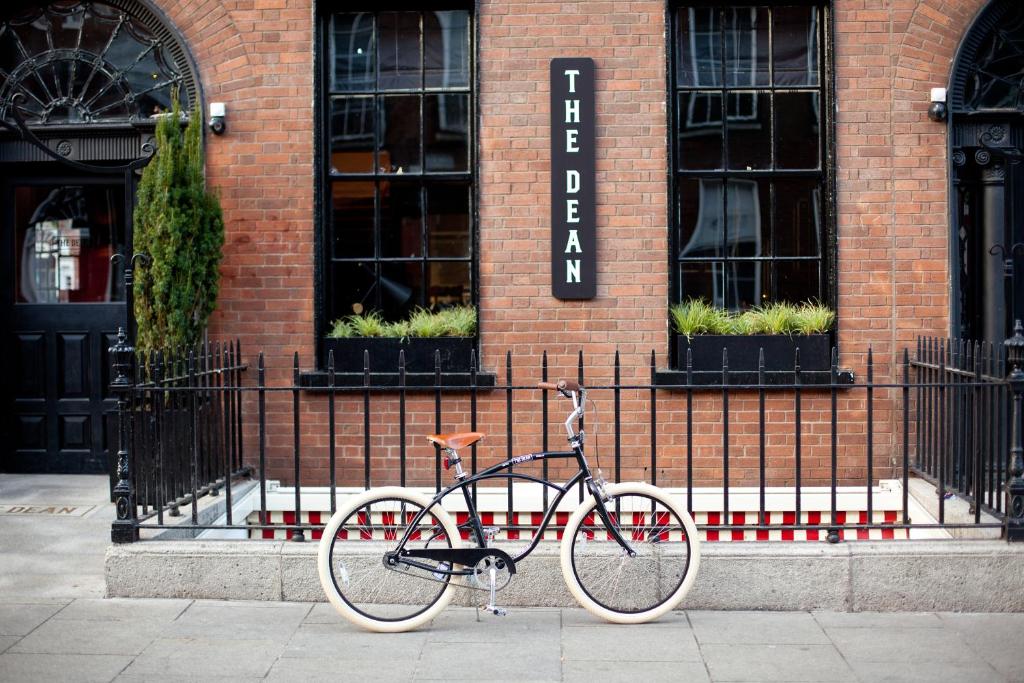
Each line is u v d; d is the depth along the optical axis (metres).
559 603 6.33
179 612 6.18
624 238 8.42
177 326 7.83
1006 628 5.95
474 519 6.04
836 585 6.25
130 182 8.16
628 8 8.38
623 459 8.45
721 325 8.46
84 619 6.04
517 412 8.46
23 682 5.12
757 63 8.60
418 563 5.89
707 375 8.35
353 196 8.72
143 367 7.79
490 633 5.89
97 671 5.28
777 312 8.45
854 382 8.34
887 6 8.37
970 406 6.99
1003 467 7.29
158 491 6.57
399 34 8.70
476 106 8.45
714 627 5.99
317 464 8.52
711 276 8.62
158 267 7.76
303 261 8.51
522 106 8.43
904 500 6.42
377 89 8.71
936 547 6.26
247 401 8.53
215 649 5.60
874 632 5.89
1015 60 8.48
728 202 8.60
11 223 9.25
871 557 6.23
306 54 8.49
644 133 8.40
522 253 8.44
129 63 8.80
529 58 8.42
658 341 8.42
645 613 6.05
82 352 9.20
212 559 6.38
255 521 8.30
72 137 8.79
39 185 9.20
